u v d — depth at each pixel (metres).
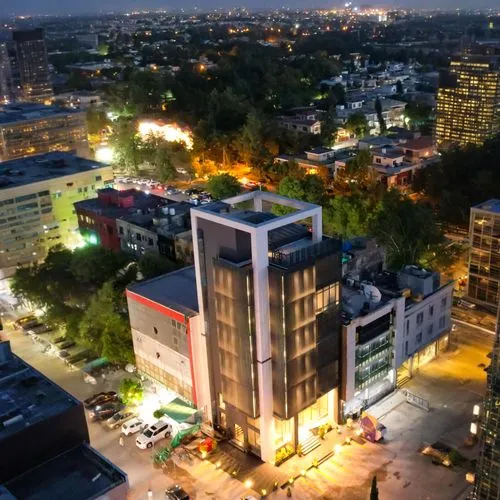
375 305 98.44
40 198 164.38
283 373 84.19
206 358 94.12
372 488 73.06
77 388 111.00
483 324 125.69
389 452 90.88
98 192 168.12
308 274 82.62
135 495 85.44
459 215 173.38
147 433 95.25
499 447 69.12
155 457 91.88
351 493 83.75
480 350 116.25
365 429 93.25
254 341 84.00
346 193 197.38
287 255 81.25
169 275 110.62
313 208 85.31
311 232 90.88
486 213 126.62
